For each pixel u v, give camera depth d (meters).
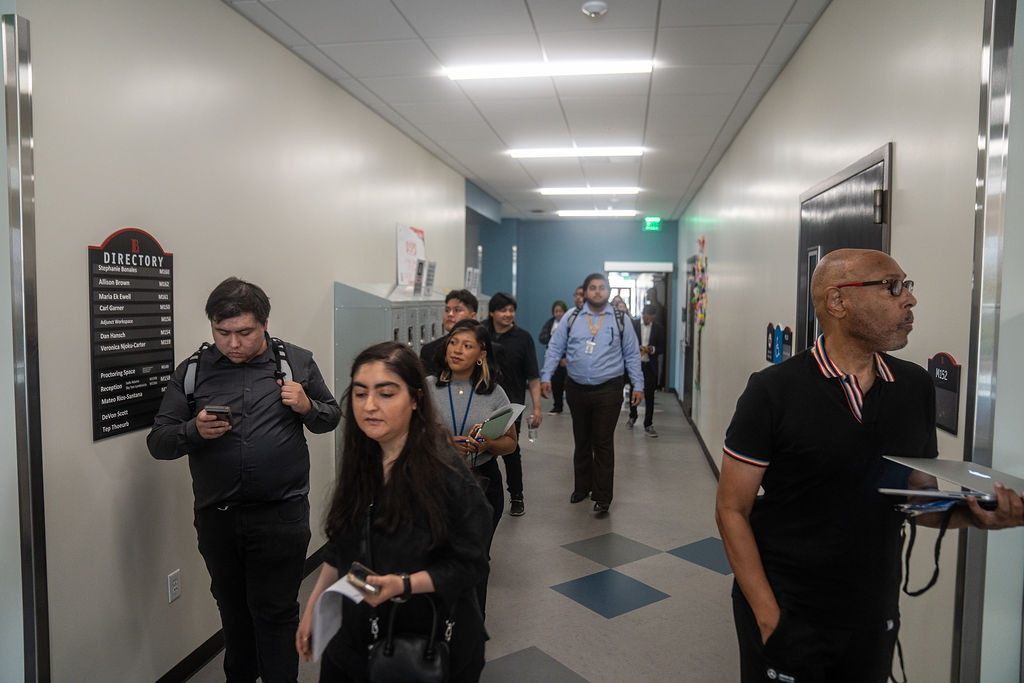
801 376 1.45
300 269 3.82
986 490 1.18
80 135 2.19
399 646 1.37
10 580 1.76
